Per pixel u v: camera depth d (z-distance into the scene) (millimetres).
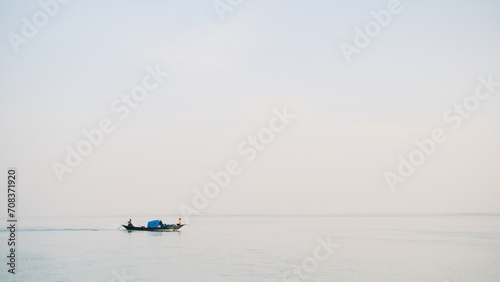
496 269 34719
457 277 31562
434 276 31938
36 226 104750
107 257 41344
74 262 38375
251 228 97562
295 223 133125
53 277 31719
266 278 31297
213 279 30781
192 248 49594
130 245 52781
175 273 33188
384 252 45406
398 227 97375
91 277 31766
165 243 56000
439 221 142000
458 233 73125
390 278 31250
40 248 49125
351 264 37312
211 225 118312
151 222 69250
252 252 45875
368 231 81562
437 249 47469
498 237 63562
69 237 65062
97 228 91500
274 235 71812
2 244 53156
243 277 31531
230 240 61281
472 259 39875
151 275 32312
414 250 46750
